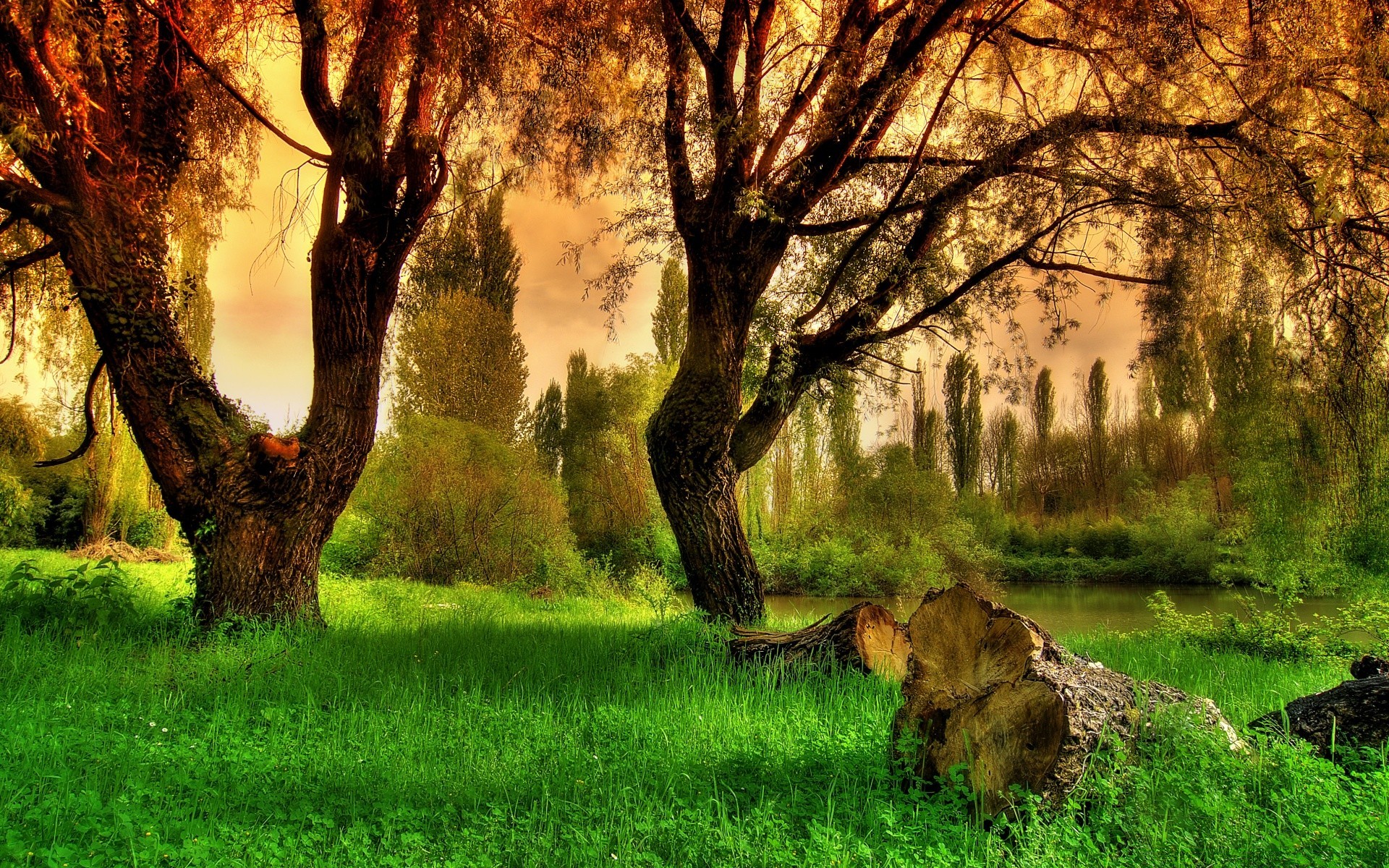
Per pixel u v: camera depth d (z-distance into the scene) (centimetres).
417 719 609
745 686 785
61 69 929
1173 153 1065
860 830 420
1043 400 5981
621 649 948
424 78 1103
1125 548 4397
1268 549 1198
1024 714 457
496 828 400
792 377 1250
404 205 1182
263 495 1047
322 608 1332
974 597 520
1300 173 971
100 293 1001
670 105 1151
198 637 962
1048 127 1052
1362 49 921
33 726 523
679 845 394
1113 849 385
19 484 2633
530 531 2712
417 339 3556
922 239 1223
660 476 1194
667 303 4619
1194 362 1176
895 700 725
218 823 404
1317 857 360
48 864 330
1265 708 750
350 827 407
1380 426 1027
